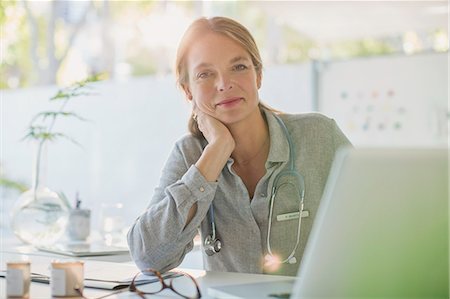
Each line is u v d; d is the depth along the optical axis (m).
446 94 3.77
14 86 9.22
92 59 9.09
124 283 1.27
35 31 8.81
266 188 1.65
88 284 1.26
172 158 1.71
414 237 0.93
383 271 0.95
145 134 4.46
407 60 3.85
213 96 1.62
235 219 1.66
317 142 1.71
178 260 1.54
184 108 4.30
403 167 0.93
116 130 4.55
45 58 8.92
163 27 8.95
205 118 1.63
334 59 3.98
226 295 1.13
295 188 1.66
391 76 3.88
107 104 4.58
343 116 3.97
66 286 1.15
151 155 4.43
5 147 4.83
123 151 4.53
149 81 4.44
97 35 9.00
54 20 8.80
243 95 1.62
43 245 2.11
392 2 4.61
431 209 0.93
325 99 3.98
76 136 4.68
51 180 4.76
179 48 1.69
